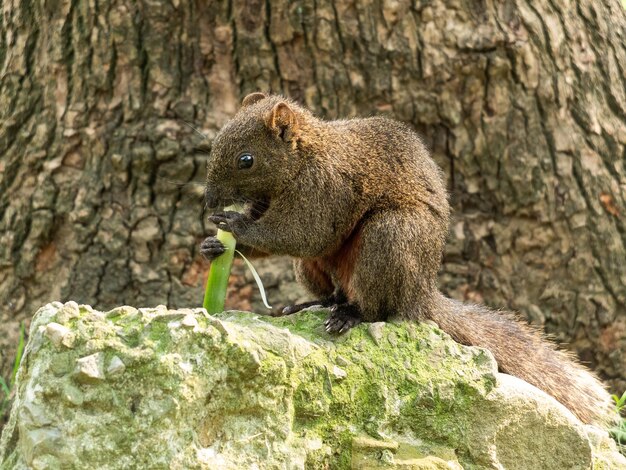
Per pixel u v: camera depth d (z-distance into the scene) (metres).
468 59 9.55
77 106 9.57
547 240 9.82
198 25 9.43
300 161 7.39
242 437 5.41
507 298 9.77
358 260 7.00
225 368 5.32
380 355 6.21
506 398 6.11
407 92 9.55
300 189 7.36
